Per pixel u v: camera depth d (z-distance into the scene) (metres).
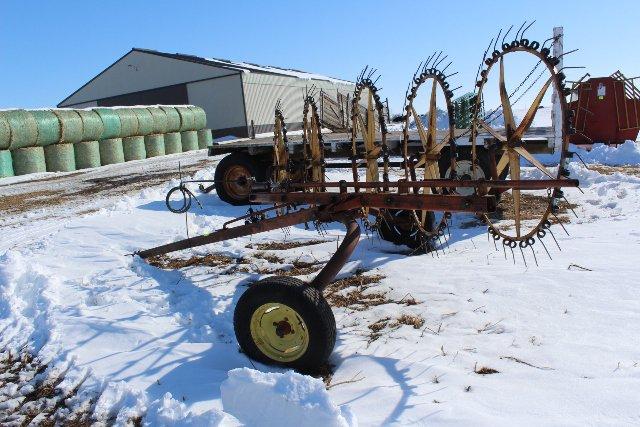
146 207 9.76
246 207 9.45
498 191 6.71
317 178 5.74
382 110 4.68
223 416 2.81
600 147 13.16
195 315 4.67
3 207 12.63
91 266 6.20
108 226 8.05
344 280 5.26
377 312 4.41
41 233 8.98
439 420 2.75
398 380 3.28
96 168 21.38
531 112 3.49
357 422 2.68
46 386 3.70
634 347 3.35
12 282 5.45
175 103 34.41
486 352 3.53
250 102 32.69
